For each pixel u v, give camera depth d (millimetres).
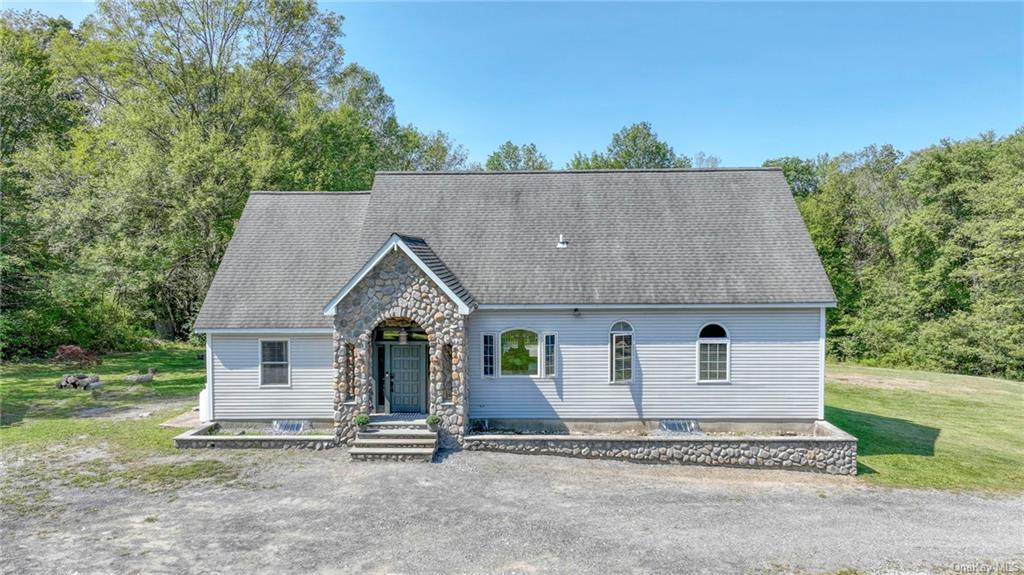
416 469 14938
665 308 17891
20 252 29312
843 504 13289
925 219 42188
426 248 18703
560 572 9680
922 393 28750
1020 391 29547
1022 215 35562
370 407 17062
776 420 17969
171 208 30719
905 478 15359
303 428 18391
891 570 10016
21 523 11391
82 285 28094
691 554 10484
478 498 13039
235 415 18547
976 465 16594
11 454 15766
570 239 19922
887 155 64750
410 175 22750
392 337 18375
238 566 9727
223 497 12898
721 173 22250
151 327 42625
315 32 42562
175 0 36188
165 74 34719
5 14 46000
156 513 11977
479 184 22344
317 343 18469
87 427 18562
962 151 41344
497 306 17922
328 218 21984
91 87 38125
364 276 16688
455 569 9719
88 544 10492
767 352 17922
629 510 12570
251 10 39188
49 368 29531
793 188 66375
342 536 10953
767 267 18547
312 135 40219
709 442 16000
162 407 21625
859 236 49875
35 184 30062
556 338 18203
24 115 34406
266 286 19297
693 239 19688
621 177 22422
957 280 40906
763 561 10258
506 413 18250
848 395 28125
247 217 21922
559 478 14555
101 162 32812
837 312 48688
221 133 32969
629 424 18188
